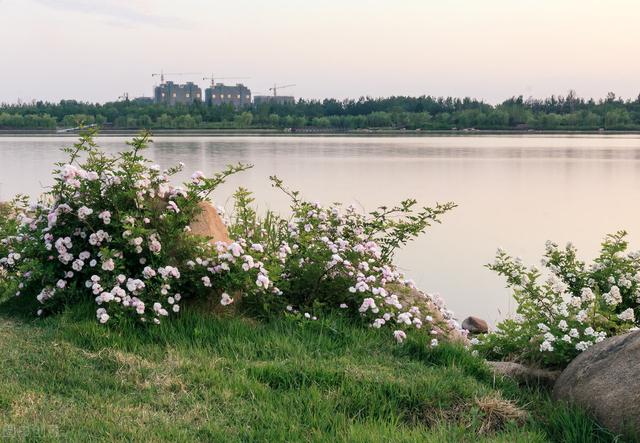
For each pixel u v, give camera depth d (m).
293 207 9.01
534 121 159.50
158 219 6.84
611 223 17.59
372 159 44.12
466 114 161.12
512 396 5.31
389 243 8.43
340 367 5.50
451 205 8.42
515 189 25.94
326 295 7.12
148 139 7.04
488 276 12.25
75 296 6.46
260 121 154.12
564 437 4.60
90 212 6.43
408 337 6.38
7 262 7.27
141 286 6.15
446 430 4.60
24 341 5.70
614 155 51.56
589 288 7.04
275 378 5.33
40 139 85.12
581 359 5.18
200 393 5.00
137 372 5.24
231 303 6.73
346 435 4.45
